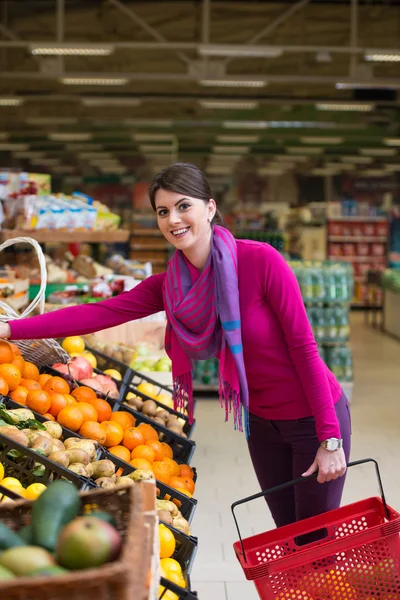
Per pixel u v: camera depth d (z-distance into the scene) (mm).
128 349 4359
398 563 2057
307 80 10695
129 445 2598
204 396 8109
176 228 2271
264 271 2303
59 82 15133
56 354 2844
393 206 18281
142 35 13945
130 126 11477
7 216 6004
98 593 967
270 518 4449
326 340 7852
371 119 15273
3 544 1167
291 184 17969
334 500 2473
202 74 11328
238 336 2295
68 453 2154
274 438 2545
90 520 1119
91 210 6090
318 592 2043
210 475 5266
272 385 2416
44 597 958
